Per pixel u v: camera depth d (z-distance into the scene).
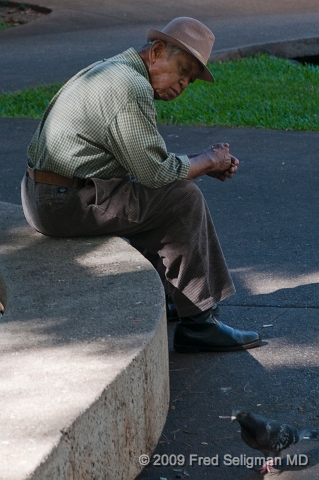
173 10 25.17
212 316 5.45
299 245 7.35
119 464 3.72
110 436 3.62
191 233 5.17
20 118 13.05
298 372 5.13
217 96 14.02
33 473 3.02
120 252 5.22
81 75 5.13
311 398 4.83
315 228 7.78
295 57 19.03
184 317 5.39
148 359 3.97
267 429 4.04
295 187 9.12
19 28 23.58
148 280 4.77
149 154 4.93
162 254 5.30
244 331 5.55
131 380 3.79
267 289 6.44
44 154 5.15
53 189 5.18
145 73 5.13
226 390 4.96
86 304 4.47
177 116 12.62
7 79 16.56
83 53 19.31
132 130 4.88
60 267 5.03
